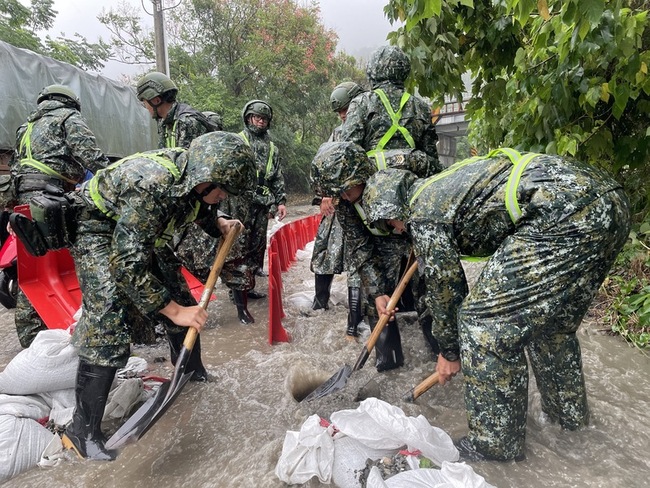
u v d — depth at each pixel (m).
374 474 1.87
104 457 2.38
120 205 2.31
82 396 2.41
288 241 7.15
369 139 3.55
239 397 2.95
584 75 3.81
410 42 4.26
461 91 4.86
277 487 2.04
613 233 1.97
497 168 2.14
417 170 3.17
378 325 2.91
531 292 1.99
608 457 2.22
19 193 3.83
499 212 2.09
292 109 22.45
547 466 2.15
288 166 22.56
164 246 2.79
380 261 3.20
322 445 2.03
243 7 19.98
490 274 2.07
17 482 2.23
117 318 2.42
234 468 2.23
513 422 2.10
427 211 2.18
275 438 2.47
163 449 2.46
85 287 2.47
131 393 2.79
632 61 3.29
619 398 2.79
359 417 2.10
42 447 2.42
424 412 2.66
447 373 2.45
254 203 4.83
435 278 2.20
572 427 2.40
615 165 4.25
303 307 4.76
